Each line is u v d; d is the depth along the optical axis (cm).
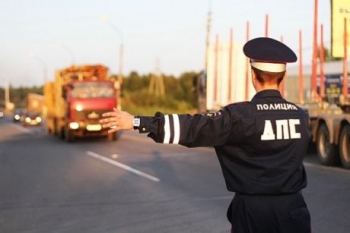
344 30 1700
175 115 382
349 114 1490
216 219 927
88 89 2981
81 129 2955
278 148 384
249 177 382
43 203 1126
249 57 394
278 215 379
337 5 1700
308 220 388
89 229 881
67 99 3025
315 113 1648
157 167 1716
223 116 382
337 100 1680
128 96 7181
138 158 2030
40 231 877
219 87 2331
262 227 382
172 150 2355
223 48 2325
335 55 1692
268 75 393
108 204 1096
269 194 379
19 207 1087
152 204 1082
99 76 3319
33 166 1859
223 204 1059
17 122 7675
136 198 1155
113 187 1322
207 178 1424
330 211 950
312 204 1009
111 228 884
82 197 1188
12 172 1694
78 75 3278
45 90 4338
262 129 382
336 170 1453
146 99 7069
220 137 381
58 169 1744
